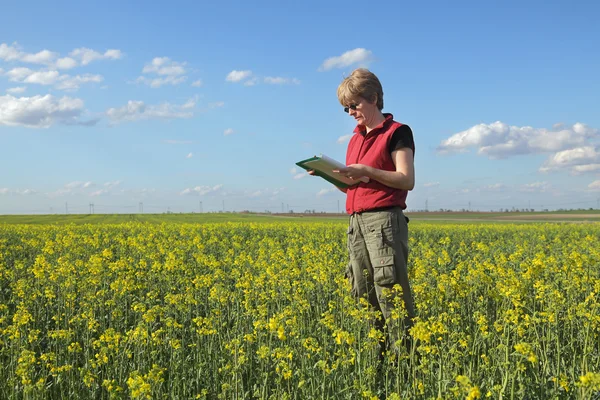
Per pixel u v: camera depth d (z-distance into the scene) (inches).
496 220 2679.6
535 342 199.3
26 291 357.7
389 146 225.5
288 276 364.2
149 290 395.9
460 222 2244.1
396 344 184.9
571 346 229.1
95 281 350.6
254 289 326.0
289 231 1019.3
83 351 258.7
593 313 237.8
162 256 565.3
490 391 169.9
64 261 419.8
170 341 223.5
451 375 188.2
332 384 196.1
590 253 507.2
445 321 237.5
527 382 187.5
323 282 347.6
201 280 339.3
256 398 210.2
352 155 246.4
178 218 2674.7
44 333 304.5
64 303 332.2
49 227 1109.7
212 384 222.7
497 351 206.8
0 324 296.4
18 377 213.6
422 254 573.3
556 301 245.6
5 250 608.4
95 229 1042.1
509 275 293.6
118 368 223.1
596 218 2819.9
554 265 361.4
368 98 228.8
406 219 233.1
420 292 262.7
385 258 223.0
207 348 244.1
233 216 3189.0
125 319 307.0
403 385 195.0
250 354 229.3
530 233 1040.2
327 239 804.0
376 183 227.0
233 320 303.4
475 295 303.0
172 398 204.2
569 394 180.5
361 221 231.9
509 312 198.8
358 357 200.5
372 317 228.7
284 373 181.9
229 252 550.9
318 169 217.6
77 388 212.5
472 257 582.9
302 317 270.4
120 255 591.8
